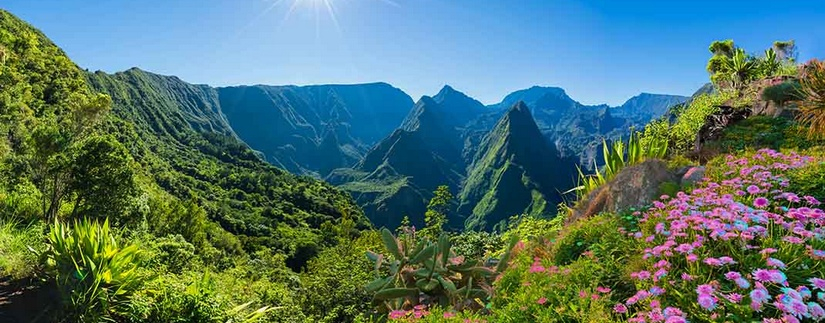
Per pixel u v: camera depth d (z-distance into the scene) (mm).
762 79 15961
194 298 7277
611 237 4887
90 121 40844
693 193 5328
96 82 172250
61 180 18953
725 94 19766
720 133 10531
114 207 19500
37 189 19141
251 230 102625
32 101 71312
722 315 2885
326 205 144000
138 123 175625
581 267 4219
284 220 122688
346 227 90688
